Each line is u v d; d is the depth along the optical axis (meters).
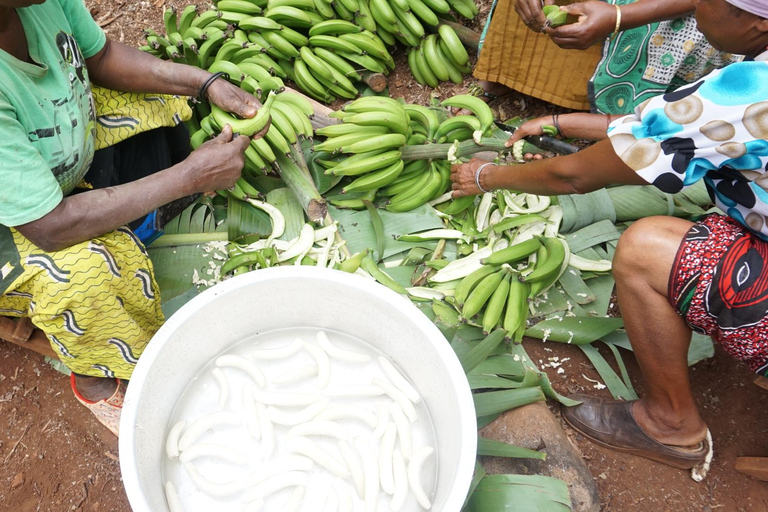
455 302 2.09
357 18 2.80
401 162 2.35
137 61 1.98
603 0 2.36
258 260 2.17
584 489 1.79
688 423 1.83
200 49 2.48
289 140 2.24
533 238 2.22
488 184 2.13
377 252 2.30
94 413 1.90
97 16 3.14
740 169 1.37
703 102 1.32
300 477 1.40
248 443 1.49
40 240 1.50
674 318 1.64
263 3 2.81
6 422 2.04
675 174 1.41
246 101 2.09
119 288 1.65
